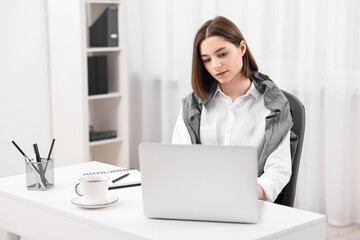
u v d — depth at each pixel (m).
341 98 3.44
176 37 4.26
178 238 1.56
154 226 1.66
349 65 3.42
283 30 3.63
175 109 4.38
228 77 2.13
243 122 2.27
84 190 1.84
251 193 1.64
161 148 1.66
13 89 3.95
